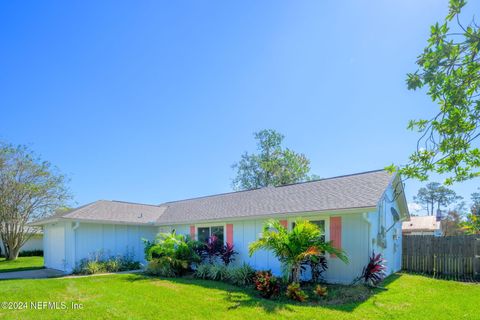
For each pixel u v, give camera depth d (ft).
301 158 109.91
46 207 78.02
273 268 39.11
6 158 73.87
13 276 43.21
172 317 21.80
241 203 49.65
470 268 39.58
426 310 22.89
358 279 31.63
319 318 21.22
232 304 25.21
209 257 45.34
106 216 52.08
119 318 21.44
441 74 9.36
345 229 33.96
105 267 47.50
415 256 44.55
